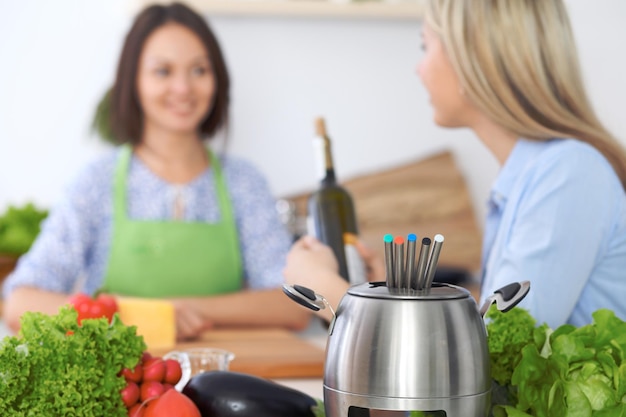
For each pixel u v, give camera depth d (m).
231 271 2.70
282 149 3.38
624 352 1.00
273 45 3.35
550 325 1.35
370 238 3.34
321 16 3.36
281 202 3.20
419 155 3.46
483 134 1.55
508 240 1.44
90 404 0.95
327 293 1.31
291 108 3.38
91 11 3.29
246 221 2.79
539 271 1.35
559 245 1.35
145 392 1.03
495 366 1.05
